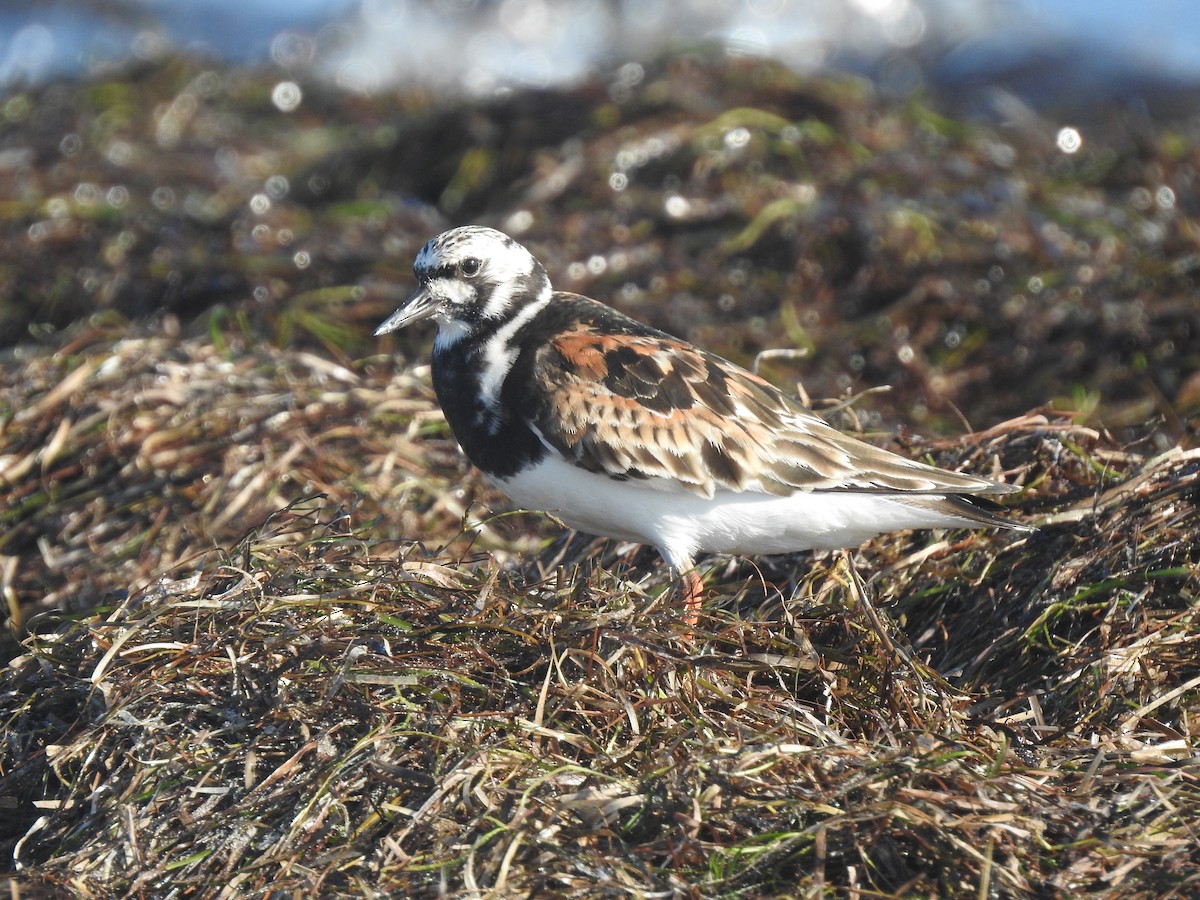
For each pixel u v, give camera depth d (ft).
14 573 32.76
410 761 21.94
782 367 41.86
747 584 30.50
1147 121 59.72
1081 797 21.22
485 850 20.13
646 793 20.90
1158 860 19.85
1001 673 27.04
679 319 42.96
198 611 24.53
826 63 77.97
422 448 35.81
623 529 29.14
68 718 24.81
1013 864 19.81
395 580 25.08
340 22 79.97
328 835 20.81
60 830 22.31
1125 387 41.11
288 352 38.75
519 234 46.52
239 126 63.16
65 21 82.23
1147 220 46.70
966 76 75.72
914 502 28.12
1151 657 25.46
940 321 43.04
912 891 19.65
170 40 75.56
